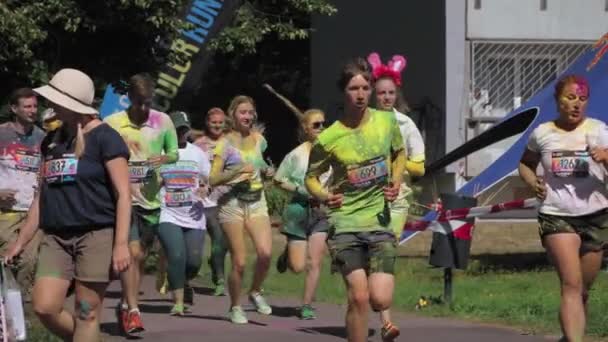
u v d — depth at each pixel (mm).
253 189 16469
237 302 16766
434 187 27172
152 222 16125
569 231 12070
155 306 18938
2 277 11047
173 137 15867
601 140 12023
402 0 36531
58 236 10828
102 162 10719
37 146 15531
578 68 22656
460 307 17641
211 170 16312
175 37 25562
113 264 10664
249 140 16500
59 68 24938
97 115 10969
